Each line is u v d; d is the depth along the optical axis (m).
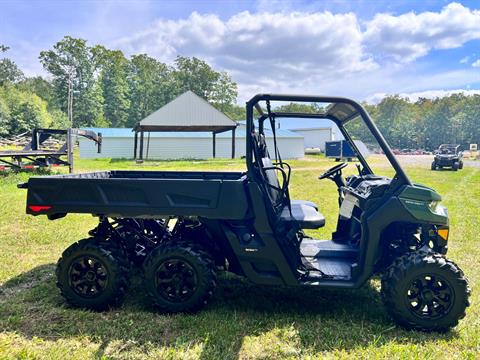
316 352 2.52
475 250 4.86
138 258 3.60
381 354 2.49
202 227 3.27
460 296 2.73
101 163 20.66
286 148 31.64
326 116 3.83
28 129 38.06
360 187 3.49
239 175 4.21
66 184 3.02
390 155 2.90
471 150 37.16
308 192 10.08
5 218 6.30
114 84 61.06
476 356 2.49
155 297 3.00
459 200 9.02
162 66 66.69
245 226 3.04
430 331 2.78
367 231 2.84
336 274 3.05
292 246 2.94
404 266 2.78
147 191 2.96
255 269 2.98
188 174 4.24
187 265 2.97
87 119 58.91
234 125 24.94
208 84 62.66
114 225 3.66
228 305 3.19
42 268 4.07
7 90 49.97
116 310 3.07
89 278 3.07
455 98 78.19
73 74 59.91
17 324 2.84
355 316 3.04
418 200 2.84
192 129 25.67
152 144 28.47
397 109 73.69
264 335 2.71
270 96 2.92
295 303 3.27
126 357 2.43
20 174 11.98
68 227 5.79
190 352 2.49
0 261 4.25
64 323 2.85
